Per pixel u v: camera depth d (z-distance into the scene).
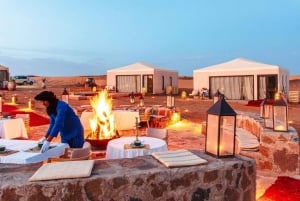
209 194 2.96
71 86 42.94
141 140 5.18
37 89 35.19
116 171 2.75
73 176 2.55
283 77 24.09
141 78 31.14
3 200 2.43
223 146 3.21
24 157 3.89
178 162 2.93
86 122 8.71
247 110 16.78
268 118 6.69
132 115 9.62
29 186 2.46
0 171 2.75
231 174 3.04
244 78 23.92
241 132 7.61
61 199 2.51
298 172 5.47
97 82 49.94
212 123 3.28
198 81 26.09
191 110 17.31
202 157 3.23
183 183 2.85
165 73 32.62
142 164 2.97
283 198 4.30
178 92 34.69
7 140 4.91
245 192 3.15
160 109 12.22
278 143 5.57
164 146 4.81
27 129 9.24
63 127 5.08
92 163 2.92
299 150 5.45
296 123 11.86
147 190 2.74
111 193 2.63
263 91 23.03
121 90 32.41
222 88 24.91
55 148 4.40
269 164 5.67
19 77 43.84
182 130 10.84
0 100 9.88
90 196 2.58
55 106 4.98
